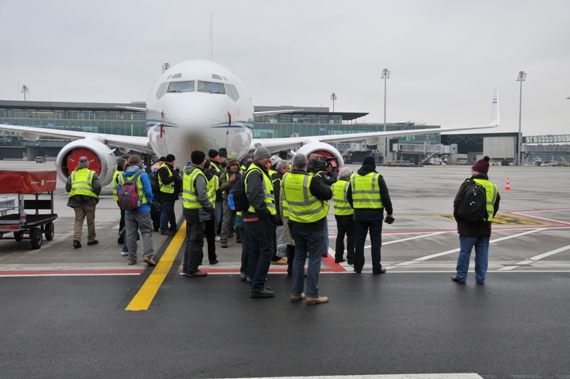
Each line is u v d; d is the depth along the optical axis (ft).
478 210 22.59
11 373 13.62
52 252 30.76
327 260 29.45
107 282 23.62
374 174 25.05
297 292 20.66
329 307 19.93
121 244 33.53
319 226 20.34
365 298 21.17
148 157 72.23
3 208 30.04
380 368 14.05
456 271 24.64
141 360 14.56
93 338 16.29
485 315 18.88
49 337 16.35
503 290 22.45
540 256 30.04
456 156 398.42
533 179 135.13
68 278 24.27
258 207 20.77
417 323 17.95
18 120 296.92
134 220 27.30
